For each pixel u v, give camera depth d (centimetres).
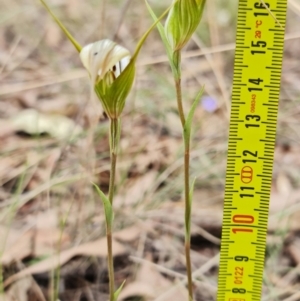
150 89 39
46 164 32
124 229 28
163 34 16
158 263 26
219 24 46
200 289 25
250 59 16
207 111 37
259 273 18
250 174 17
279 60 16
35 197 30
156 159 33
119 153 32
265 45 16
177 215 29
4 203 29
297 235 27
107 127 33
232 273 18
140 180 31
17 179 31
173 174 32
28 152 33
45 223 28
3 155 33
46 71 43
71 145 33
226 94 31
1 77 42
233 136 17
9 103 40
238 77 17
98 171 30
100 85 14
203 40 45
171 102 37
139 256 26
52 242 27
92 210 29
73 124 36
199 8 15
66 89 40
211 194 30
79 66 44
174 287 24
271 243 26
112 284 17
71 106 38
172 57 16
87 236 27
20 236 27
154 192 31
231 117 17
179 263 26
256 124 17
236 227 18
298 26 47
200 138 35
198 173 31
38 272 25
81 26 50
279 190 30
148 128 36
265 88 17
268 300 24
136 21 47
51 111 38
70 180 28
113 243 27
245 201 18
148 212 29
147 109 37
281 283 25
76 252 26
